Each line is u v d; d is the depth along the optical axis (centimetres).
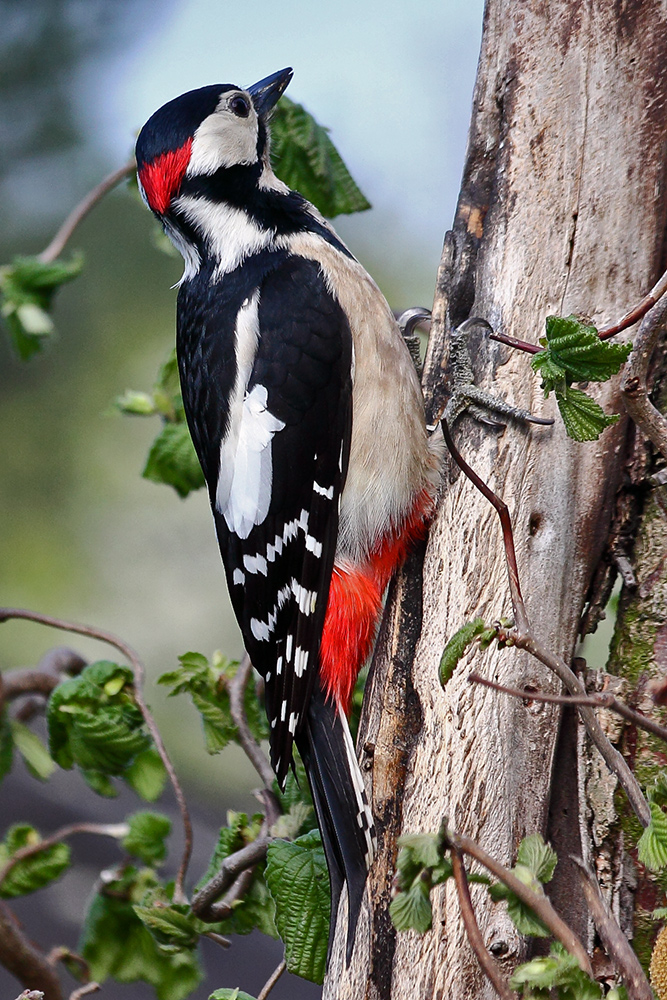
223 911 679
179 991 756
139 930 757
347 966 584
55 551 1733
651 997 450
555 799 576
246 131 762
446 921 544
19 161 1734
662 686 469
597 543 599
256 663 720
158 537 1764
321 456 693
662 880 497
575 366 477
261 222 746
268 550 708
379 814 598
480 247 641
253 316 716
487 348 621
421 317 801
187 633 1725
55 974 762
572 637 591
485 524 598
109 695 747
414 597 637
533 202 616
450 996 541
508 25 631
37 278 841
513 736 566
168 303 1755
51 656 868
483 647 465
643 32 600
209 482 754
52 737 755
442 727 579
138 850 754
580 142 607
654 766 570
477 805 562
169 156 755
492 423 611
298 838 653
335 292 707
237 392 717
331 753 641
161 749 721
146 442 1795
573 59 611
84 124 1759
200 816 1359
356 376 695
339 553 686
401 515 669
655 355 601
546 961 414
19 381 1747
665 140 599
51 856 757
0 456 1747
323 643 672
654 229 600
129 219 1744
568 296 606
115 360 1750
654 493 595
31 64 1752
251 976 1089
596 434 486
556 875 567
